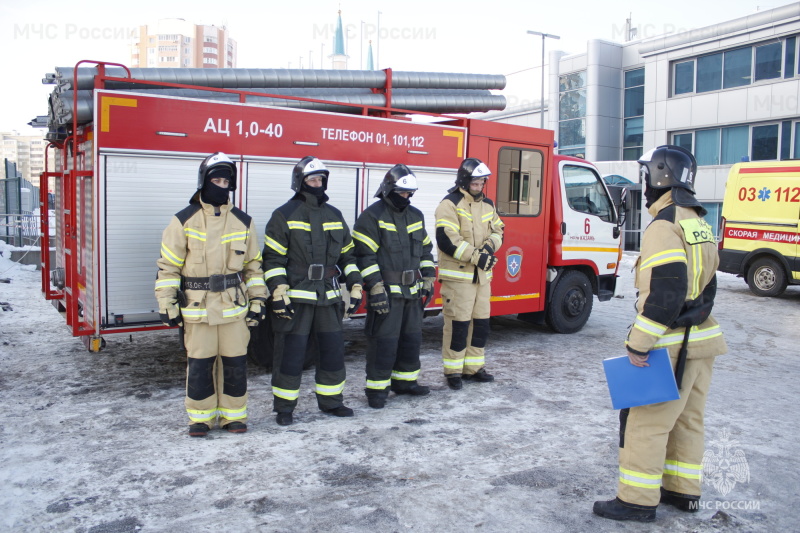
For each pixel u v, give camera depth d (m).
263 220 5.77
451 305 5.66
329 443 4.38
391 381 5.58
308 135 5.97
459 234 5.61
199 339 4.30
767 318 10.43
